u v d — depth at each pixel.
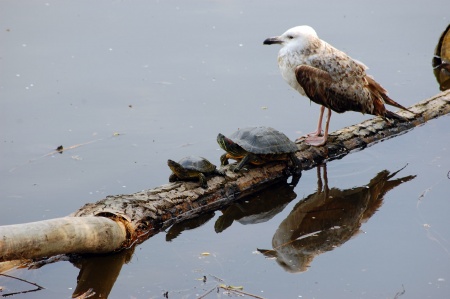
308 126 15.16
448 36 18.14
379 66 18.17
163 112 15.74
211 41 19.38
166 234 11.38
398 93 16.84
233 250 10.83
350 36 19.77
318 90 13.75
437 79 17.66
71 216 10.70
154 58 18.39
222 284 9.77
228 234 11.41
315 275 10.00
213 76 17.50
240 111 15.77
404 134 15.09
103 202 11.25
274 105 16.11
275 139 12.98
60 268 10.32
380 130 14.84
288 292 9.55
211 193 12.23
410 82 17.41
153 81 17.19
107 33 19.80
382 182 13.08
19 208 11.88
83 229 10.07
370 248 10.76
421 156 14.08
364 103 14.05
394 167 13.66
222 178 12.53
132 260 10.52
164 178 13.00
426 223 11.46
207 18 20.92
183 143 14.36
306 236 11.27
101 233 10.26
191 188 12.11
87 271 10.27
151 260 10.52
